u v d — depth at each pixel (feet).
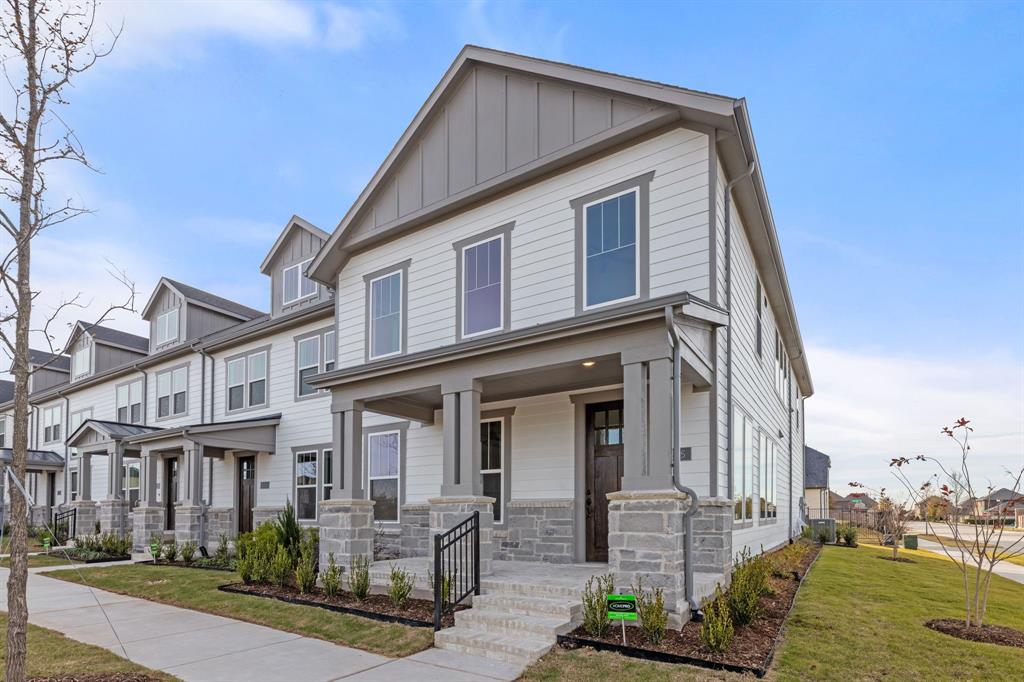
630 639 20.29
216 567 41.55
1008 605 29.86
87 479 64.59
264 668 20.06
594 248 30.78
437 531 28.32
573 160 31.91
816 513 115.65
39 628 25.85
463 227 36.65
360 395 32.81
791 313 51.42
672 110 28.30
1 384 103.30
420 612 25.57
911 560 50.62
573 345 25.00
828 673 17.97
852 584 32.81
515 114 34.27
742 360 33.42
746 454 34.60
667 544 21.15
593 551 31.50
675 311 22.27
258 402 54.54
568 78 31.60
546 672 18.66
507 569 29.19
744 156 28.78
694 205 27.89
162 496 62.39
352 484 32.58
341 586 30.58
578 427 32.19
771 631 21.85
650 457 22.16
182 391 63.10
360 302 42.27
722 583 25.53
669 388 22.24
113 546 50.55
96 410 76.69
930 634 22.71
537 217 33.27
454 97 37.40
